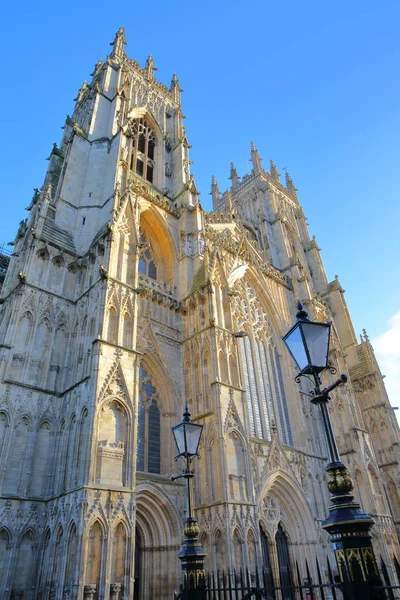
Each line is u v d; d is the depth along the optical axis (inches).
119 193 1774.1
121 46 2974.9
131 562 1083.3
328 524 465.4
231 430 1540.4
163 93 3026.6
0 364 1299.2
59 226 1777.8
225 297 1894.7
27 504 1159.6
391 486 2704.2
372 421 2928.2
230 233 2667.3
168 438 1576.0
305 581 1678.2
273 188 4094.5
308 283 3046.3
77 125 2171.5
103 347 1330.0
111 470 1160.2
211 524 1381.6
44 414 1315.2
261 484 1723.7
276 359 2390.5
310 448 2150.6
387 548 2078.0
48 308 1505.9
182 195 2345.0
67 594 969.5
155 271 2059.5
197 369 1710.1
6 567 1053.8
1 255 2674.7
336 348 2763.3
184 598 717.3
